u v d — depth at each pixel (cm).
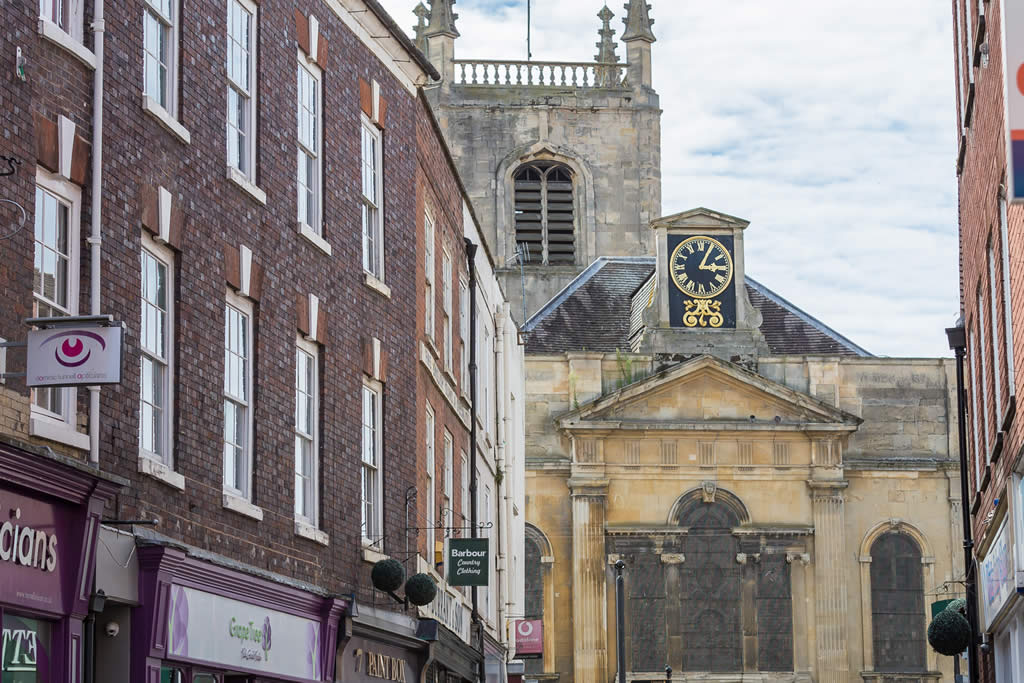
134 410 1712
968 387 2822
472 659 3588
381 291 2609
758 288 7175
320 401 2328
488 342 4109
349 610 2330
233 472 2025
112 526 1652
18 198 1488
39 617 1505
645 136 7925
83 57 1623
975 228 2492
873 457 6494
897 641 6372
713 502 6438
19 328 1484
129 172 1728
